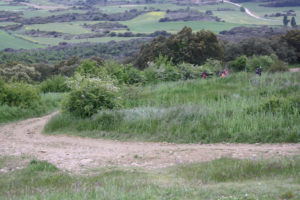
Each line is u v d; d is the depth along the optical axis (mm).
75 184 6090
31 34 159000
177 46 53656
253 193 5215
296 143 9992
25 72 55875
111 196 5129
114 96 16297
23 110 21375
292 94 15922
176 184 6051
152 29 156625
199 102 15953
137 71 27047
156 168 7891
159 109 14219
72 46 114125
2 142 12500
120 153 9836
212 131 11328
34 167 7844
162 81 27484
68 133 13820
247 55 63875
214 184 6020
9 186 6543
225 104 14266
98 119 14078
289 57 66625
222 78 23391
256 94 17281
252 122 11469
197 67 30047
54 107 25844
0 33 146125
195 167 7332
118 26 171250
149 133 12156
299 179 5758
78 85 15836
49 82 37938
